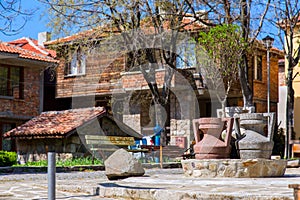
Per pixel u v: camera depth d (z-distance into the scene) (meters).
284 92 29.69
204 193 9.02
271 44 23.02
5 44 30.20
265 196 8.61
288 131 24.09
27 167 17.97
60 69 32.50
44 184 12.03
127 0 22.22
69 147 23.56
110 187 10.30
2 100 28.80
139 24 22.73
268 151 12.35
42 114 26.30
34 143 24.75
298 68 28.59
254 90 32.06
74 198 9.86
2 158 19.11
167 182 11.24
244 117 12.53
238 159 11.90
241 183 10.86
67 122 24.19
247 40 21.77
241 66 22.11
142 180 11.74
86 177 15.02
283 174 12.46
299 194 5.34
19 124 30.06
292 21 23.75
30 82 30.36
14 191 10.83
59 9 22.70
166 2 22.47
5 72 29.22
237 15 22.08
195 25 24.16
